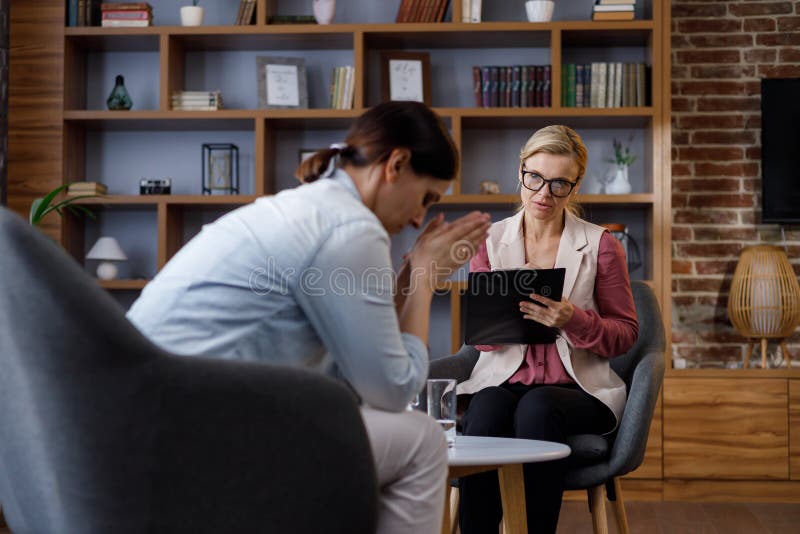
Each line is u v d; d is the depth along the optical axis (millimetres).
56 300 1064
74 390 1103
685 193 4613
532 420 2219
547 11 4316
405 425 1399
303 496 1207
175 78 4465
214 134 4648
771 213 4488
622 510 2414
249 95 4637
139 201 4348
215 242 1355
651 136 4289
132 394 1106
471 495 2234
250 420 1165
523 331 2354
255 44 4516
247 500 1180
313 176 1487
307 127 4566
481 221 1562
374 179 1455
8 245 1062
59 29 4367
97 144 4648
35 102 4363
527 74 4336
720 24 4629
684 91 4633
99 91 4645
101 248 4402
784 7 4609
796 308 4324
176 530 1153
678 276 4594
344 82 4383
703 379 4043
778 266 4355
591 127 4543
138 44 4520
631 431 2242
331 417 1215
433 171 1465
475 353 2699
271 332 1340
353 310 1330
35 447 1152
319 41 4457
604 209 4574
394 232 1536
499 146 4578
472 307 2354
